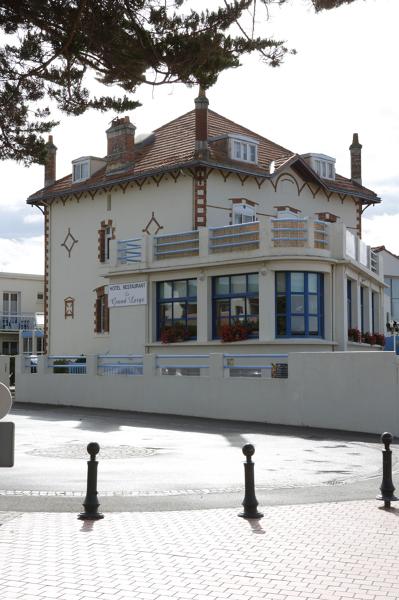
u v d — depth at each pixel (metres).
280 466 13.52
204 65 12.31
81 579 6.59
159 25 11.91
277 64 12.55
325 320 27.12
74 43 12.47
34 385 29.48
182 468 13.12
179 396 24.02
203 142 33.19
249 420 22.00
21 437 17.94
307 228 26.39
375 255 35.53
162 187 34.38
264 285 26.62
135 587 6.38
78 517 9.14
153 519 9.12
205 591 6.30
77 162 38.69
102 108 14.39
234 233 27.75
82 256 38.31
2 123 15.45
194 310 28.97
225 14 11.97
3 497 10.45
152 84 12.98
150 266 29.91
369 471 13.05
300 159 36.47
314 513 9.57
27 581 6.52
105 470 12.84
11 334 52.91
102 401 26.64
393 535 8.39
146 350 30.05
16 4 12.13
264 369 22.11
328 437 18.28
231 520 9.09
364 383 19.39
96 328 37.19
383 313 36.22
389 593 6.30
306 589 6.39
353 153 42.12
